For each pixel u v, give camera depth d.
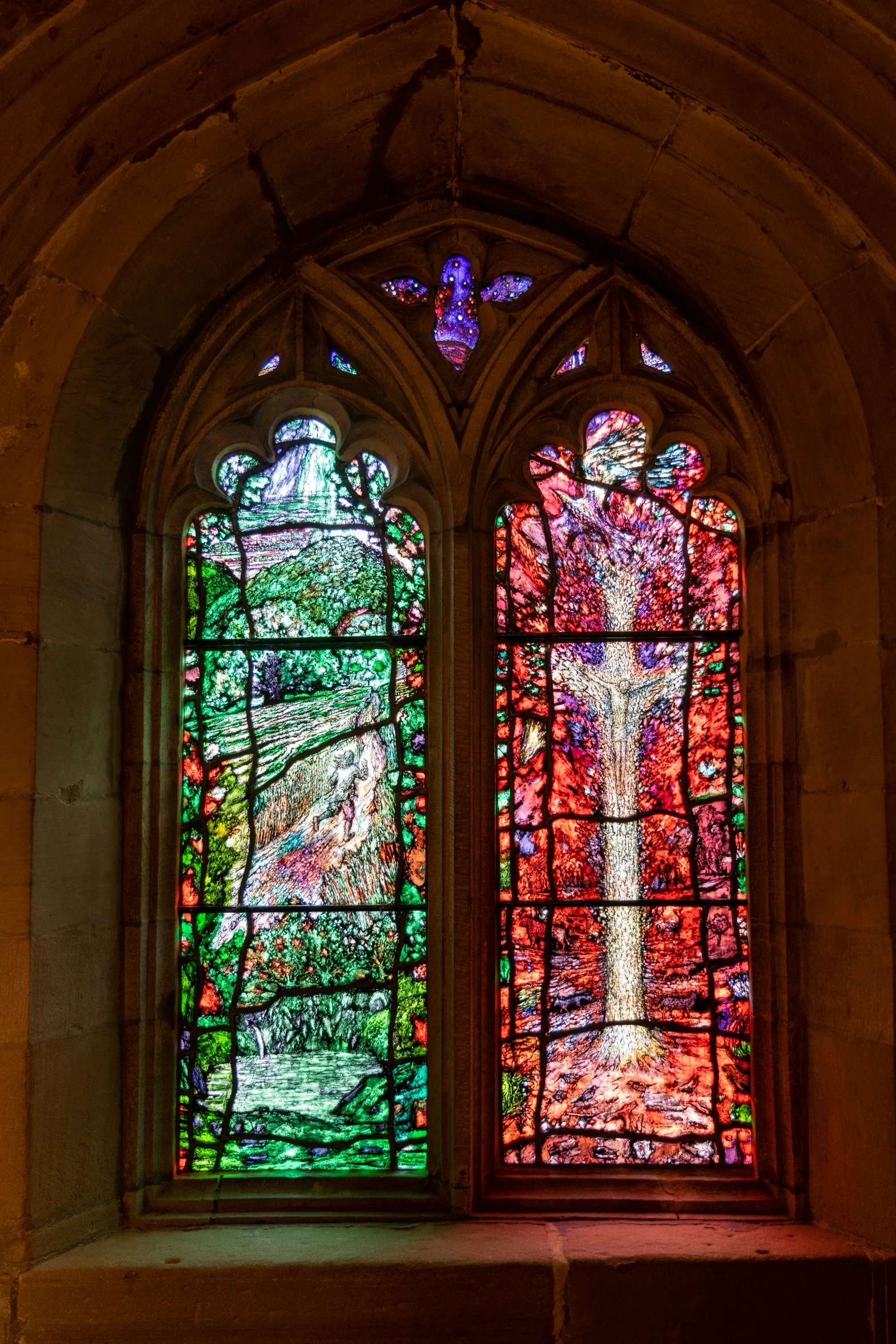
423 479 3.11
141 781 2.95
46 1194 2.64
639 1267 2.59
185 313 2.94
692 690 3.11
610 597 3.15
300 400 3.14
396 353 3.06
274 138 2.71
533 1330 2.58
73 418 2.77
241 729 3.12
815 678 2.86
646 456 3.16
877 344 2.65
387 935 3.05
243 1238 2.75
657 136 2.69
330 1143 2.99
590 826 3.08
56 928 2.69
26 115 2.44
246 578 3.17
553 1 2.51
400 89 2.71
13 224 2.51
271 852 3.08
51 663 2.71
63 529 2.77
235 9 2.47
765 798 2.97
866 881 2.68
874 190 2.52
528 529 3.16
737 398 3.01
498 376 3.05
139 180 2.60
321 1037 3.03
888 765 2.63
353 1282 2.59
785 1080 2.86
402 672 3.13
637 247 3.00
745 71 2.51
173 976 3.01
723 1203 2.86
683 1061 3.01
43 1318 2.56
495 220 3.05
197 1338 2.58
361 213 3.03
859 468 2.75
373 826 3.09
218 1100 3.00
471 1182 2.86
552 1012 3.02
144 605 2.99
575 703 3.12
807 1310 2.58
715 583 3.13
